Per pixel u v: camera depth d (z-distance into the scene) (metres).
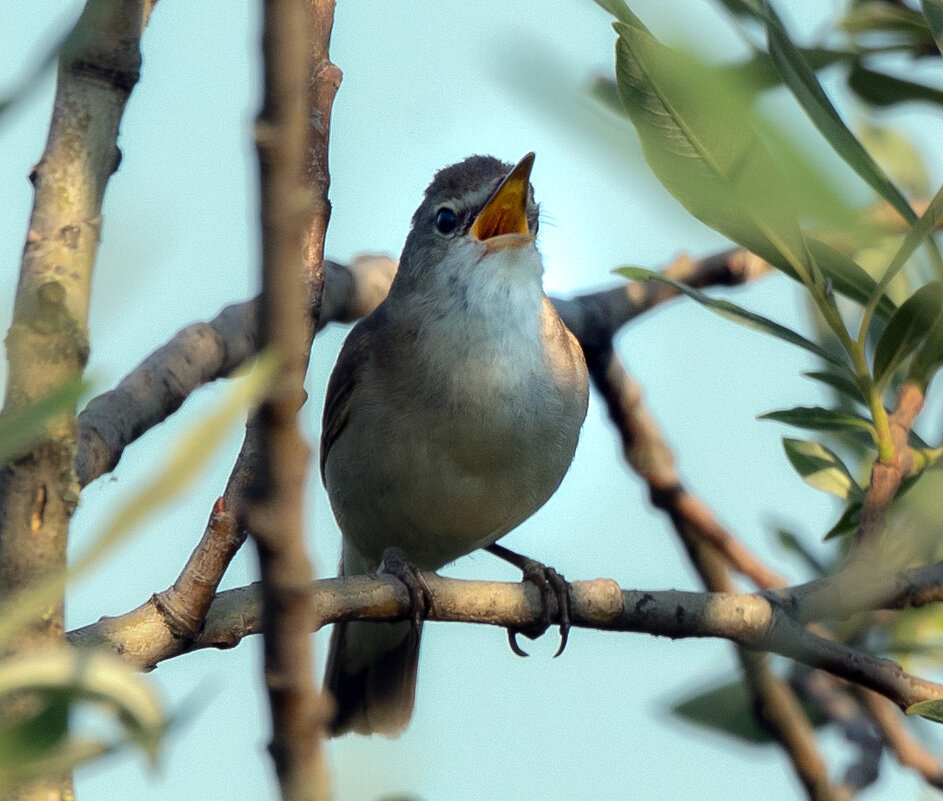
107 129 3.62
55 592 2.37
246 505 2.94
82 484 6.28
